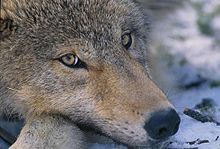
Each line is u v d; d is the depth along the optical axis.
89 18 8.98
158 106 8.37
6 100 9.52
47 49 8.94
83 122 9.05
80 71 8.89
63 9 9.02
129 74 8.74
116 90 8.66
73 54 8.88
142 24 10.17
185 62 14.30
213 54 14.71
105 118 8.74
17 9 9.16
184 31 15.45
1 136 9.70
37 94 9.15
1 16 9.09
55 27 8.95
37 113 9.29
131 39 9.45
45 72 9.02
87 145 9.33
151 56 11.32
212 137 9.84
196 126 10.23
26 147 8.52
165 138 8.45
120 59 8.86
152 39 11.74
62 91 8.99
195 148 9.45
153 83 8.74
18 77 9.17
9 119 9.86
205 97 12.55
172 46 14.36
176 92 12.46
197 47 14.88
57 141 8.60
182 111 11.60
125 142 8.65
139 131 8.42
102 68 8.81
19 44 9.06
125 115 8.53
